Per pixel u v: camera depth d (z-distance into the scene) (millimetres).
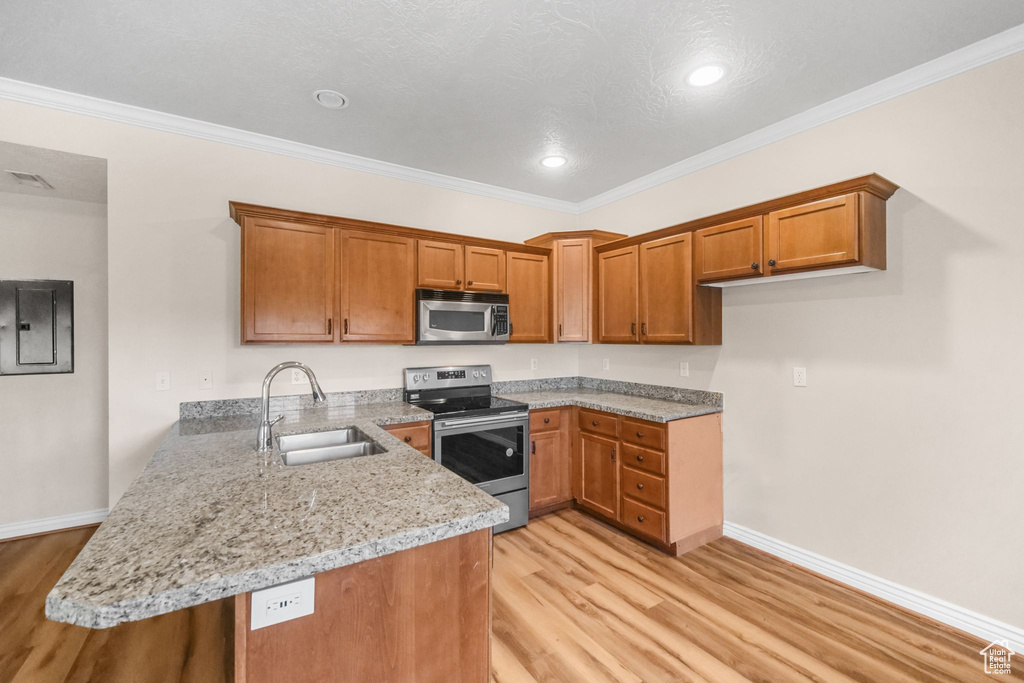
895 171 2186
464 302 3129
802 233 2240
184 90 2254
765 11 1715
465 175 3434
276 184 2832
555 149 2961
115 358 2420
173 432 2203
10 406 2900
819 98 2352
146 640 1889
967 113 1972
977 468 1949
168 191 2535
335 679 1017
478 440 2936
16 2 1642
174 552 958
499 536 2953
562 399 3365
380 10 1707
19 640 1905
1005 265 1881
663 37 1862
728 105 2414
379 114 2492
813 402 2500
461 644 1180
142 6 1675
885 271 2223
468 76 2137
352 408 2910
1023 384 1841
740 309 2857
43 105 2256
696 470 2799
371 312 2824
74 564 902
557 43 1900
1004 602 1878
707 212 3057
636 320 3174
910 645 1893
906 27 1807
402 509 1208
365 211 3146
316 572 969
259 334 2488
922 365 2105
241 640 915
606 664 1792
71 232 3045
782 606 2178
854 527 2332
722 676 1724
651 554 2699
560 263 3562
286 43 1896
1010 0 1659
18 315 2918
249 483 1418
